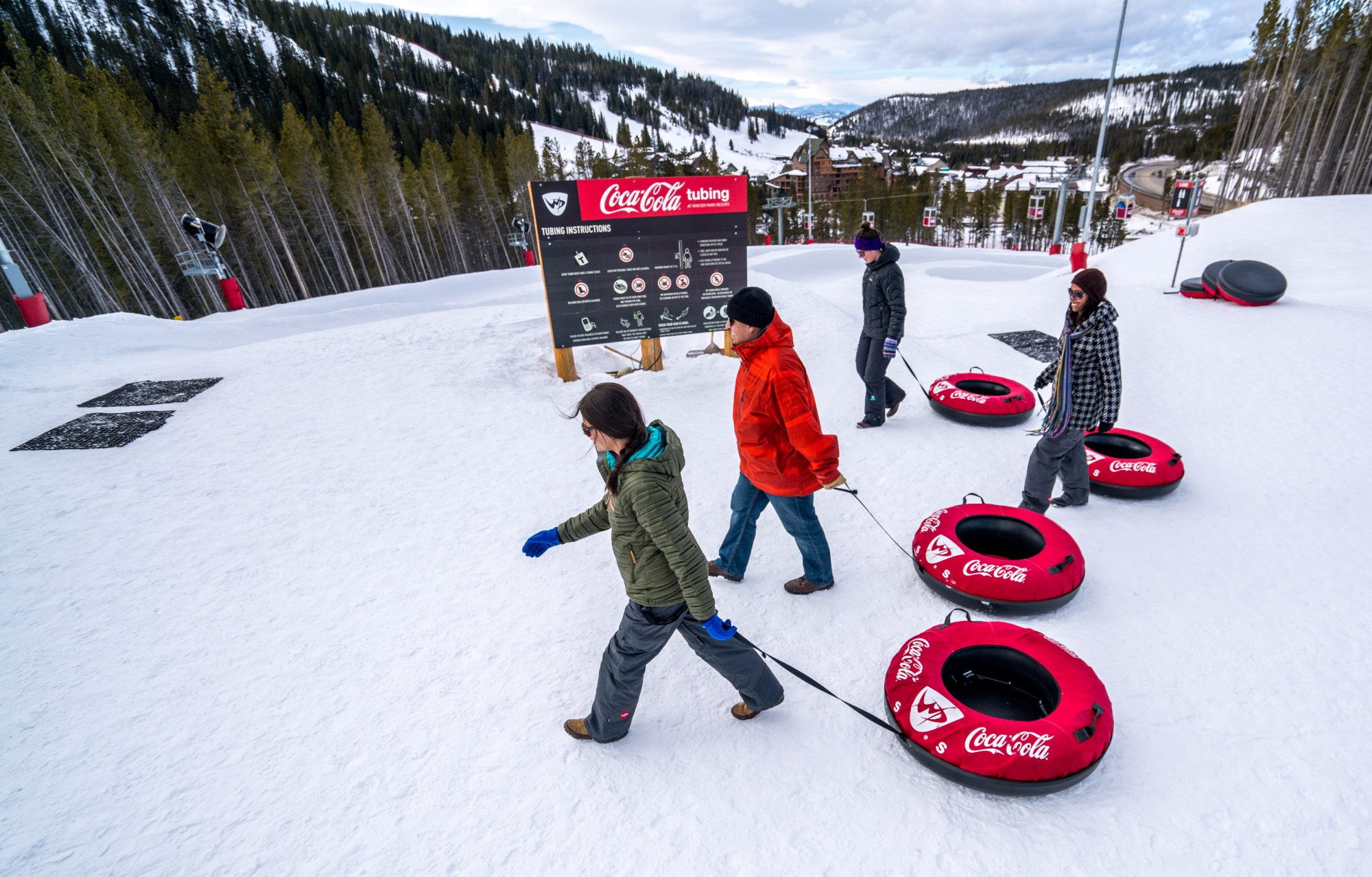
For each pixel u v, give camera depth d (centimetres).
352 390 654
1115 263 1722
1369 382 636
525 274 3003
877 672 293
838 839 214
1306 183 4547
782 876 202
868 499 457
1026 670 263
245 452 519
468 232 6306
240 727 264
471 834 219
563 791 235
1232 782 230
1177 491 455
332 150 5712
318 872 205
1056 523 382
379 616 334
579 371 765
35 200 3753
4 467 491
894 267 521
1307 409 584
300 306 2447
